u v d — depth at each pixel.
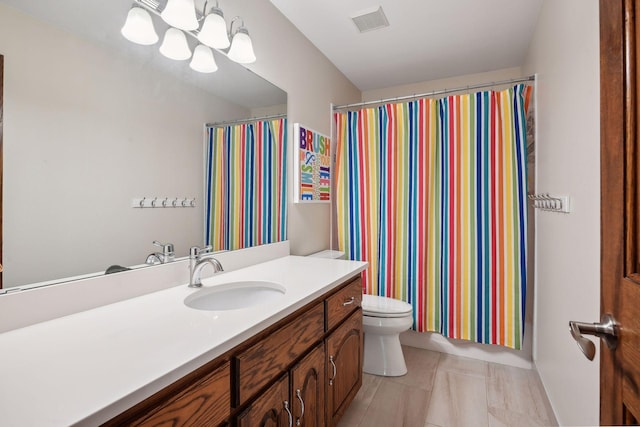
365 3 1.88
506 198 2.15
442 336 2.48
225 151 1.59
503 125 2.17
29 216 0.90
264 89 1.83
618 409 0.54
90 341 0.79
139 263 1.19
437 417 1.69
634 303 0.50
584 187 1.18
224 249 1.58
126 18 1.14
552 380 1.66
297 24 2.10
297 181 2.12
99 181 1.06
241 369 0.87
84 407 0.54
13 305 0.86
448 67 2.72
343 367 1.51
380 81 3.03
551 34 1.67
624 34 0.53
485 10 1.93
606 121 0.59
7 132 0.85
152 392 0.62
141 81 1.19
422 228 2.38
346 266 1.71
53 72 0.94
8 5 0.85
